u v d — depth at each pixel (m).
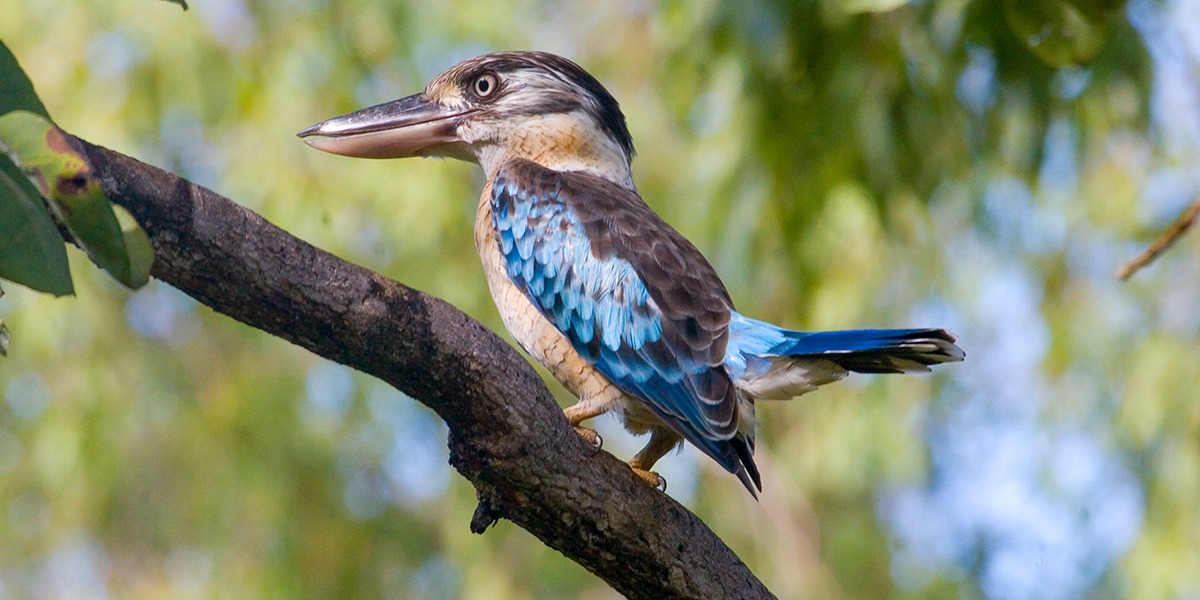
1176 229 5.68
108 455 12.87
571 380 5.93
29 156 2.75
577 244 5.92
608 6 13.80
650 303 5.63
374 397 14.15
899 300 12.80
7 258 2.79
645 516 4.83
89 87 12.06
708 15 8.70
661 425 5.85
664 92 10.64
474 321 4.43
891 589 15.21
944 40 8.59
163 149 12.51
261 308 4.17
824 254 10.15
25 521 13.52
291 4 12.26
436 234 11.98
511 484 4.62
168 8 11.93
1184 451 11.81
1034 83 8.55
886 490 15.46
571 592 14.53
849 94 8.62
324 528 13.92
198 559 13.74
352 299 4.23
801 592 13.68
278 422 13.64
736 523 13.96
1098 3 5.88
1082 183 12.75
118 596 13.44
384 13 12.01
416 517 15.35
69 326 12.88
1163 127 11.49
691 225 10.90
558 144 6.74
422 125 6.82
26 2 12.26
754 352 5.44
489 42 12.46
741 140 9.32
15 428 13.32
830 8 8.45
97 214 2.80
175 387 13.45
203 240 4.00
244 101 12.02
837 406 13.20
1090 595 13.49
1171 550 11.77
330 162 12.02
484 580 13.65
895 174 8.93
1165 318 12.48
